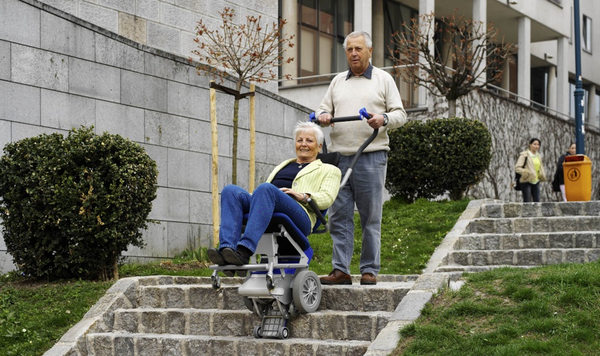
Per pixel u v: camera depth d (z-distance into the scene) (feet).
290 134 41.50
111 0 35.29
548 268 19.10
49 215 25.22
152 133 33.88
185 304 21.15
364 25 59.57
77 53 31.17
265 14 42.86
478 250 31.17
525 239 30.73
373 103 20.63
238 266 17.63
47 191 25.07
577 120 55.16
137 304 21.80
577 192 37.04
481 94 57.00
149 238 33.06
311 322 18.53
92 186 25.34
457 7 71.20
